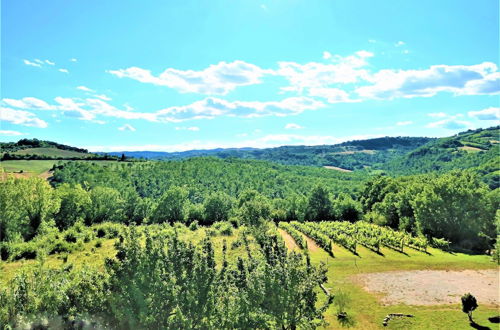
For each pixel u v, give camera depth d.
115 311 11.16
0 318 12.20
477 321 23.62
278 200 111.00
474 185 55.31
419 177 90.94
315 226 70.81
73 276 13.78
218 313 12.86
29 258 35.62
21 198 52.56
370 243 51.28
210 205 92.00
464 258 43.22
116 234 52.28
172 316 11.64
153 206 93.25
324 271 15.20
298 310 14.15
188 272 12.62
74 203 72.06
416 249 50.22
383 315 25.16
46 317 12.05
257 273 14.27
